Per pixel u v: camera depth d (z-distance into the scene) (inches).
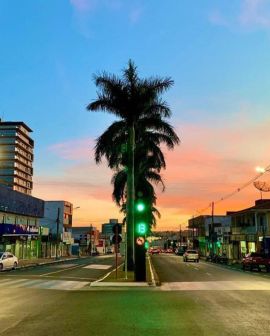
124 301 648.4
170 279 1140.5
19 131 6476.4
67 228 4362.7
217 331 407.8
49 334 396.2
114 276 1140.5
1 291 801.6
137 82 1421.0
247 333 398.6
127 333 398.6
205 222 4500.5
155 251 5132.9
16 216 2475.4
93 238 5787.4
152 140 1498.5
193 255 2536.9
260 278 1201.4
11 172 6318.9
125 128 1450.5
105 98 1418.6
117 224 1086.4
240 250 2920.8
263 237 2385.6
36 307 581.3
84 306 591.2
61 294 754.8
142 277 983.6
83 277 1204.5
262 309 557.6
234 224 3142.2
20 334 397.1
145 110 1453.0
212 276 1274.6
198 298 687.1
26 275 1266.0
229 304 609.9
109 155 1451.8
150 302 635.5
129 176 1370.6
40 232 3004.4
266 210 2452.0
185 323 451.8
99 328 424.5
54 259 2839.6
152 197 1808.6
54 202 4143.7
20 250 2559.1
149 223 2138.3
